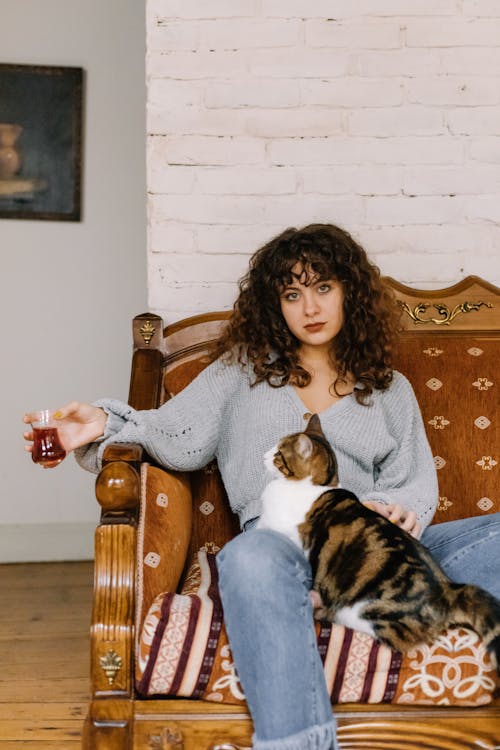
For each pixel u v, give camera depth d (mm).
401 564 1468
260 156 2391
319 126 2393
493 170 2428
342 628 1495
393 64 2393
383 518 1563
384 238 2430
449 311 2270
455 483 2092
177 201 2387
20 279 3561
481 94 2410
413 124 2406
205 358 2186
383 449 1884
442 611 1452
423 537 1814
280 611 1404
